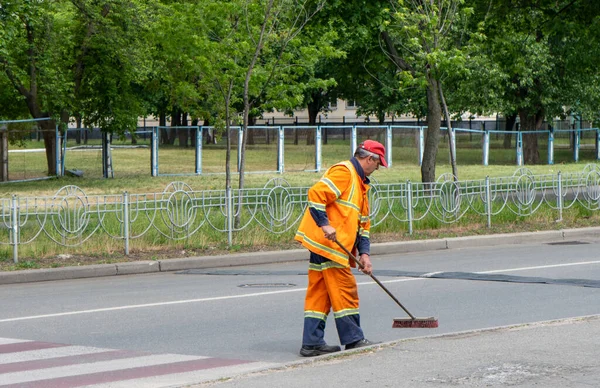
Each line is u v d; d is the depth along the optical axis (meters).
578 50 41.06
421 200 29.50
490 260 23.61
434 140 37.56
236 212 26.59
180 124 103.81
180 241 25.59
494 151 75.50
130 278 22.03
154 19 50.75
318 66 78.69
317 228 12.32
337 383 10.24
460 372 10.57
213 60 31.62
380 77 82.62
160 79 58.06
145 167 68.25
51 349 13.35
